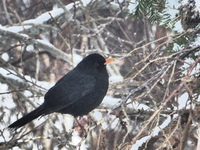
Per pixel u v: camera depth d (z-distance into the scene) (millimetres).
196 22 7895
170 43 8828
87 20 15164
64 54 13812
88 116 9945
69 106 10297
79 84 10180
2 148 9984
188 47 7672
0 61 13336
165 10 8508
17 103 13766
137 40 18375
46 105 10109
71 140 12406
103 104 12773
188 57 8172
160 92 9594
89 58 10359
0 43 13500
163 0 8625
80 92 10148
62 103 10180
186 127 6828
